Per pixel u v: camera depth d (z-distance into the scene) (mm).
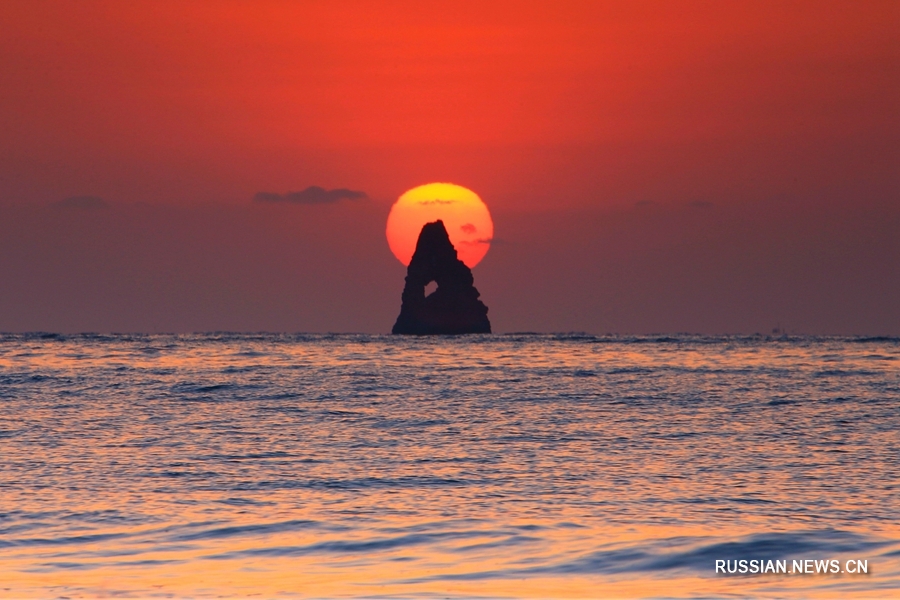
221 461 125750
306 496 100125
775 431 161750
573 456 132000
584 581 66125
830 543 75562
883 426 169125
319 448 140500
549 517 88188
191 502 95688
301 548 76312
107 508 91750
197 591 62938
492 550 75062
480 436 156000
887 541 76062
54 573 68000
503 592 63000
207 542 78438
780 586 64375
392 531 82062
